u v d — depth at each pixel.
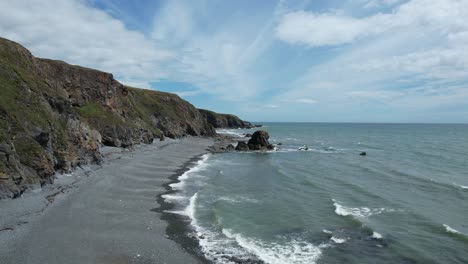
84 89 59.41
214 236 19.78
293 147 82.19
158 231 20.05
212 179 37.00
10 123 25.50
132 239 18.45
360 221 22.81
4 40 39.50
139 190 29.81
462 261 17.02
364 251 18.17
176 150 64.25
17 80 30.83
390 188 34.25
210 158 57.44
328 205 27.19
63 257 15.45
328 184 36.06
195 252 17.39
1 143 22.50
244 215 24.12
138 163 43.62
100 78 64.75
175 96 117.50
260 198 29.25
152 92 112.00
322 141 105.31
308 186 34.81
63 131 33.88
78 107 54.78
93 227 19.69
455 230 21.47
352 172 44.41
